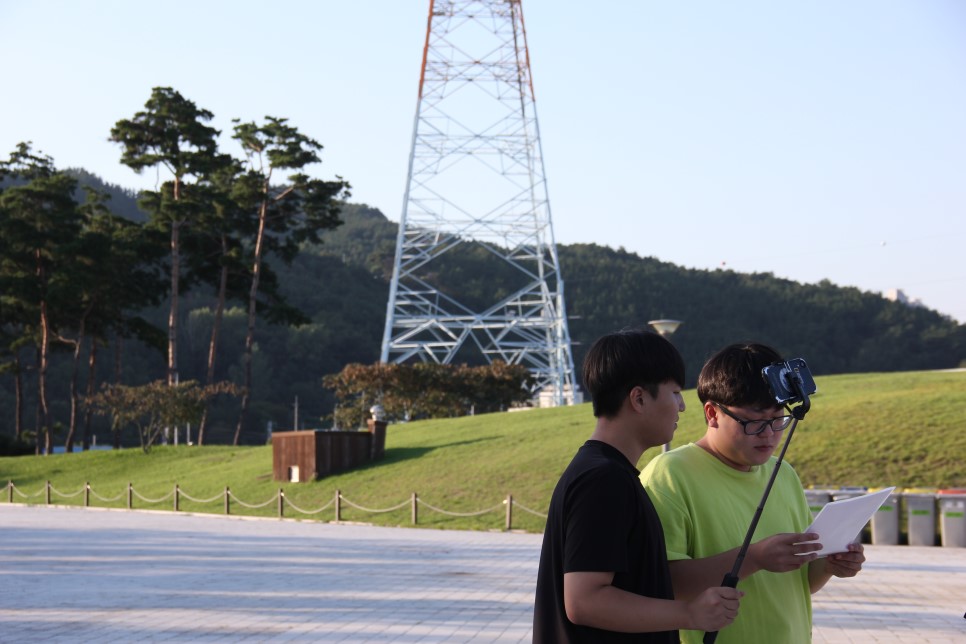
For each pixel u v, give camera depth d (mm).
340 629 11602
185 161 63062
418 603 13578
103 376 111312
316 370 124875
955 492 21109
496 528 25484
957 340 123750
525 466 30500
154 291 73125
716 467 4535
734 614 3559
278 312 73000
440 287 146875
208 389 51906
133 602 13750
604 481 3609
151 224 68875
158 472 42906
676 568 4145
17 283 64188
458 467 31906
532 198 75750
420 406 63500
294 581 15945
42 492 41281
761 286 146750
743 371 4383
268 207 70750
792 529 4680
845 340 128250
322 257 157500
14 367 75188
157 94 63594
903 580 15914
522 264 156625
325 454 34062
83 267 64250
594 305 141500
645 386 3846
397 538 23391
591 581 3533
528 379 68125
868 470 24469
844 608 13180
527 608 13125
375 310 141875
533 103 74250
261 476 36094
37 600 13969
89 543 22438
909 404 29188
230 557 19453
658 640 3639
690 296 143875
